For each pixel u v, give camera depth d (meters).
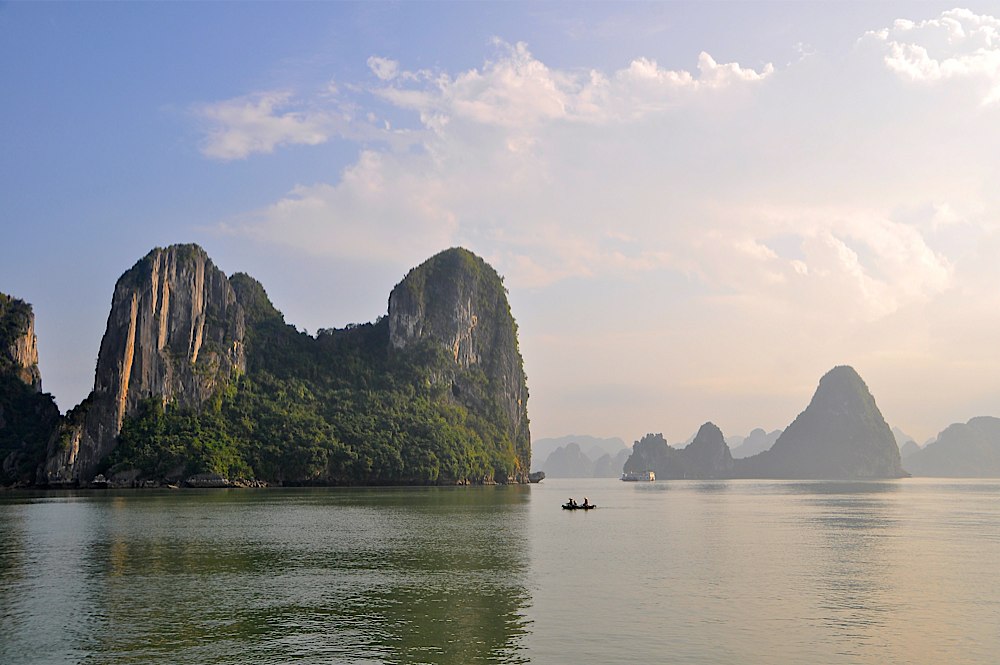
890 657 36.53
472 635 39.72
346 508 124.62
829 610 45.41
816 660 36.00
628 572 58.28
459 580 54.69
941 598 48.97
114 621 42.69
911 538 83.75
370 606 46.19
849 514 124.44
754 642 38.62
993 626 41.94
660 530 92.00
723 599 48.25
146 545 73.25
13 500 146.38
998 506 149.50
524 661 35.66
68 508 123.00
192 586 52.38
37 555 66.25
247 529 88.75
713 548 73.25
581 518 110.69
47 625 41.91
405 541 77.62
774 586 52.72
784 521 108.19
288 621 42.59
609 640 38.88
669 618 43.25
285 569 59.28
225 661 35.81
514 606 46.12
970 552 71.31
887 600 48.28
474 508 128.00
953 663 35.78
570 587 52.03
